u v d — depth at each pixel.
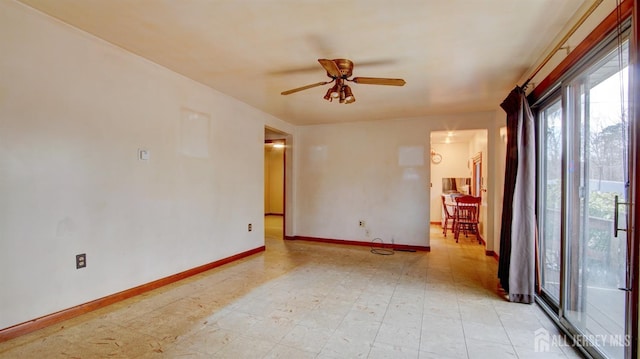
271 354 1.99
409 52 2.73
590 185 2.08
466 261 4.42
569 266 2.27
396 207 5.38
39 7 2.15
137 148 2.95
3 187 2.07
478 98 4.10
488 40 2.49
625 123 1.65
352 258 4.56
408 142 5.32
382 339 2.19
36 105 2.23
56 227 2.34
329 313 2.62
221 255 4.05
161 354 1.97
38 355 1.94
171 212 3.32
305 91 3.88
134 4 2.08
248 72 3.29
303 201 6.06
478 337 2.21
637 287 1.39
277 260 4.39
